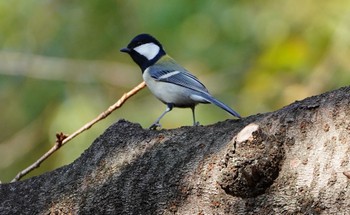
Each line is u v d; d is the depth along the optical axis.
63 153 12.96
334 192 3.95
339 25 13.29
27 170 6.07
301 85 13.29
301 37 13.54
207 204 4.28
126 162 4.74
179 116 12.91
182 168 4.47
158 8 14.34
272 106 13.52
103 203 4.66
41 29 15.36
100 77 15.24
